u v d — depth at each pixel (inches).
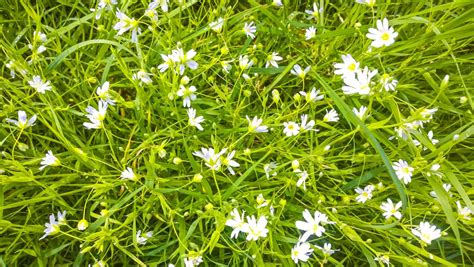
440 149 13.5
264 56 16.9
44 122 13.6
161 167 14.7
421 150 14.6
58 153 15.5
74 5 16.5
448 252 15.7
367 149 15.5
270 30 16.6
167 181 14.2
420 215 15.0
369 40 15.1
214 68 16.6
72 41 16.1
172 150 15.1
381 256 14.2
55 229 13.1
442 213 14.7
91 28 16.1
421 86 16.8
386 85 13.4
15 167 13.7
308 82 17.0
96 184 13.7
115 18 16.0
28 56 15.8
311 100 14.1
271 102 17.1
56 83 16.0
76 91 15.8
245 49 15.9
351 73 13.2
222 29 16.5
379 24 13.4
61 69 16.6
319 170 15.1
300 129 14.2
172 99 14.3
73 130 15.3
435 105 15.2
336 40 15.9
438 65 15.4
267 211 13.7
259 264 13.6
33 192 15.4
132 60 15.8
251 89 16.7
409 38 15.9
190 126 15.4
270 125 14.4
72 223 15.3
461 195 13.4
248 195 14.5
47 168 14.8
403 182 14.3
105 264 13.8
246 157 15.2
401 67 15.0
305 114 15.6
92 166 14.1
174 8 17.3
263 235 13.0
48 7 17.6
